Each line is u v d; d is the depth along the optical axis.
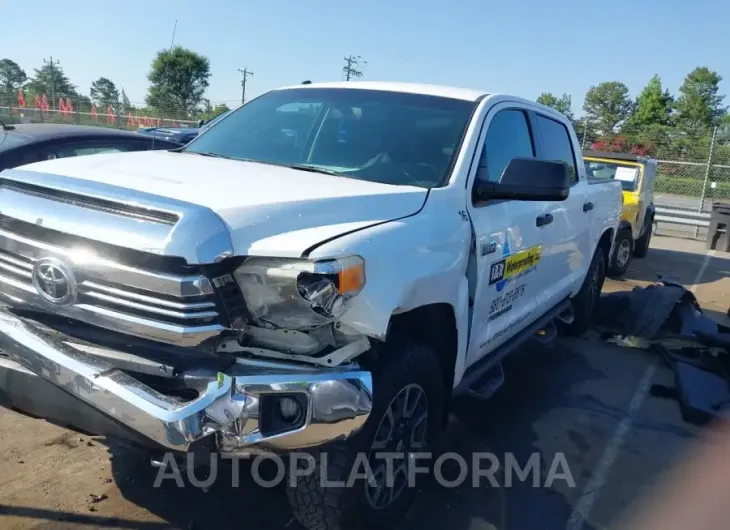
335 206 2.72
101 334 2.59
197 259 2.33
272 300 2.42
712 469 4.04
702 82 66.50
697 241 15.50
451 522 3.32
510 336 4.38
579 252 5.61
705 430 4.57
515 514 3.44
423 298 2.88
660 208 16.52
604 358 6.00
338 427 2.45
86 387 2.44
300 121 3.94
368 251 2.55
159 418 2.30
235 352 2.51
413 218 2.96
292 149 3.74
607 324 6.84
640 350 6.27
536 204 4.31
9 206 2.71
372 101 3.97
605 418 4.71
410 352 2.94
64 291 2.52
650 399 5.11
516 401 4.89
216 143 3.98
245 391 2.36
